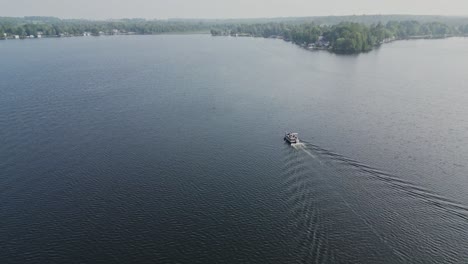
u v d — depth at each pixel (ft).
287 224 248.11
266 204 272.10
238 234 242.58
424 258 213.25
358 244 224.94
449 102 521.24
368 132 406.21
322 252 220.02
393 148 362.33
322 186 289.53
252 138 395.55
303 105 512.63
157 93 588.09
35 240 244.01
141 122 449.89
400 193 277.64
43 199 288.10
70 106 515.91
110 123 446.60
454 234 231.50
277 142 382.83
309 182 296.51
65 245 239.09
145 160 348.59
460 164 327.06
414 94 566.77
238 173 320.09
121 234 247.70
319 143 376.27
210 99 548.72
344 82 655.76
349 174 307.99
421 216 249.34
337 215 252.21
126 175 321.93
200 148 372.58
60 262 225.35
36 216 267.80
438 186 288.10
